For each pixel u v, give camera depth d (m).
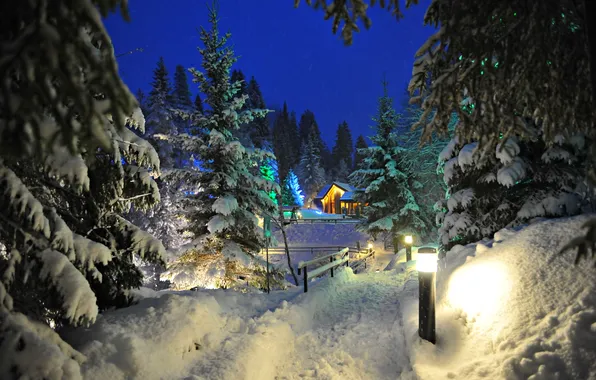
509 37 3.36
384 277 11.20
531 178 8.37
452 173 9.02
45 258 3.22
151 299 5.11
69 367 2.71
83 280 3.29
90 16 1.55
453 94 3.55
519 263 5.07
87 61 1.56
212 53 12.33
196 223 12.53
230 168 12.20
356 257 26.16
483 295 5.06
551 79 3.58
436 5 3.52
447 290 6.12
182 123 28.55
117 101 1.63
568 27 3.30
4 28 1.59
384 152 23.38
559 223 5.47
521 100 3.79
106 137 1.60
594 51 2.08
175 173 12.10
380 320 6.70
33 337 2.73
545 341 3.60
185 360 4.22
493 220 8.84
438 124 3.73
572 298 3.98
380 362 5.05
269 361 4.78
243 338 4.93
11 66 1.48
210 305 5.61
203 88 12.41
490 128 3.80
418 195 23.45
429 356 4.45
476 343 4.39
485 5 3.14
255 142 36.00
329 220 38.88
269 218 13.87
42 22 1.47
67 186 4.25
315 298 7.71
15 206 2.93
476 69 3.42
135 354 3.66
